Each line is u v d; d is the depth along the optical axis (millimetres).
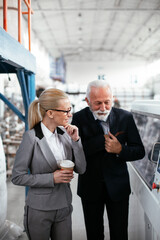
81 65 18266
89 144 1549
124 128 1591
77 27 11648
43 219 1309
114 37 14117
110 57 18391
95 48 16734
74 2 8742
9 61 1510
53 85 6812
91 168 1616
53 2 8461
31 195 1328
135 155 1529
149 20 10719
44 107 1285
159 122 1703
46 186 1269
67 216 1404
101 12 9969
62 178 1258
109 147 1471
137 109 2162
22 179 1260
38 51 11688
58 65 14875
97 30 12617
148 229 1653
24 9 8250
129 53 17391
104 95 1437
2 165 2029
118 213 1615
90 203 1662
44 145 1304
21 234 2285
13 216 2844
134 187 1883
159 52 15648
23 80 2021
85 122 1621
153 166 1627
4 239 2086
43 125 1359
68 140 1432
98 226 1718
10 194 3574
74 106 5488
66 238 1406
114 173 1586
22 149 1294
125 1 8938
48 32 11508
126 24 11641
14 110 2277
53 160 1317
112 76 18266
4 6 1540
